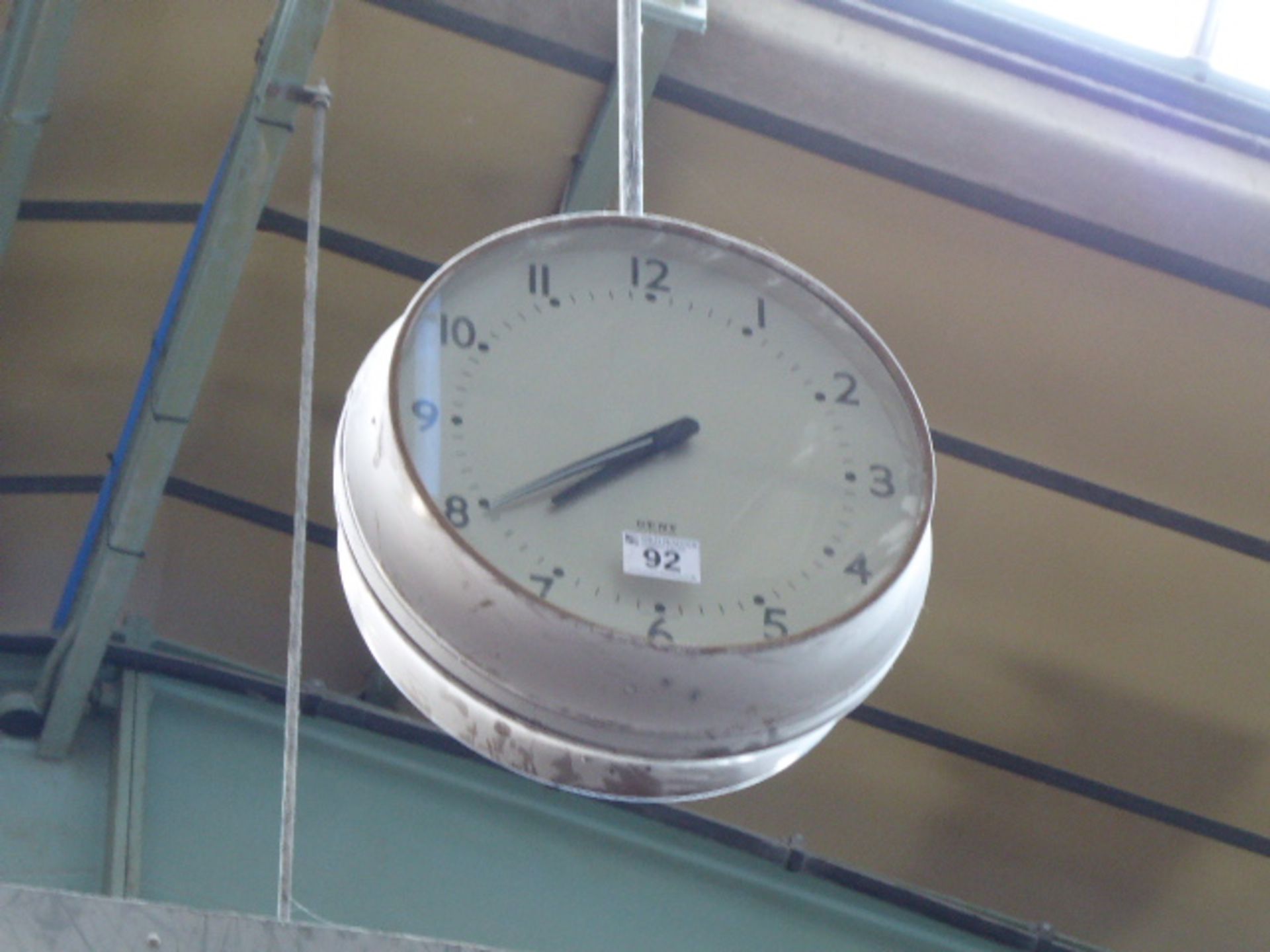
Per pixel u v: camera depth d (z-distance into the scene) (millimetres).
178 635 5754
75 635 5098
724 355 2773
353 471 2631
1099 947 5910
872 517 2676
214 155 4773
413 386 2627
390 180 4770
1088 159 4375
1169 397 4781
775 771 2713
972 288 4684
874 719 5449
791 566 2604
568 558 2539
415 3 4344
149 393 4805
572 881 5332
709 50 4297
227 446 5379
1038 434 4898
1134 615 5168
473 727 2623
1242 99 4422
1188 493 4934
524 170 4723
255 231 4660
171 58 4512
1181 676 5266
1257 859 5648
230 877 5070
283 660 5750
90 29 4414
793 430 2725
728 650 2475
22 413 5324
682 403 2707
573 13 4297
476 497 2557
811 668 2531
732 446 2688
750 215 4684
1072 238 4539
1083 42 4375
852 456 2723
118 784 5102
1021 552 5094
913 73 4312
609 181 4609
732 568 2580
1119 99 4383
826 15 4309
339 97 4578
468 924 5172
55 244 4914
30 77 4355
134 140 4711
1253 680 5234
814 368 2797
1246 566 5023
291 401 5270
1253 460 4848
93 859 5074
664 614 2523
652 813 5457
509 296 2746
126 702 5289
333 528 5492
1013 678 5328
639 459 2639
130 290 5082
